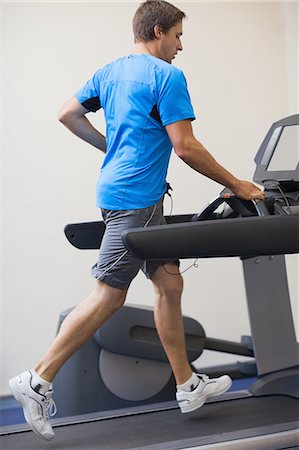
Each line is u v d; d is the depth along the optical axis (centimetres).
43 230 340
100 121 353
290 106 397
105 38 352
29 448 213
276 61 395
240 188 198
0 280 332
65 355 210
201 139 374
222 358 376
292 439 215
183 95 203
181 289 234
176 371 238
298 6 390
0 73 332
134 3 358
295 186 213
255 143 387
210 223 169
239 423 233
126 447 210
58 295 343
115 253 209
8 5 333
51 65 341
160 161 213
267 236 171
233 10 385
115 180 210
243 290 383
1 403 326
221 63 381
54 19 342
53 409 266
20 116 336
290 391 268
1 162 332
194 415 247
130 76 211
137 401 274
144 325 272
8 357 333
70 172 345
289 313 285
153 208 212
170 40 220
